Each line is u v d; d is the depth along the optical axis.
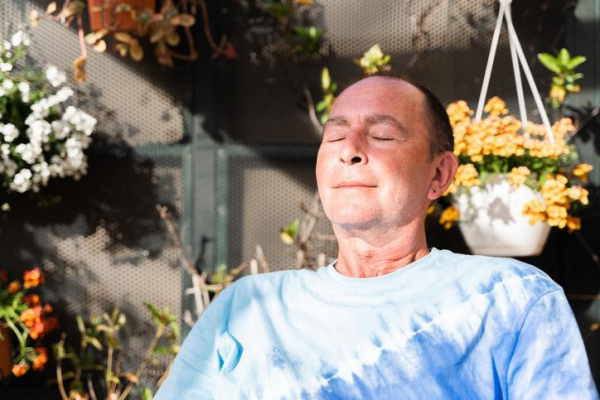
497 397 1.25
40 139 2.54
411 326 1.29
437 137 1.47
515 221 2.43
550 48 2.85
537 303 1.27
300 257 2.73
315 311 1.37
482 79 2.85
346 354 1.30
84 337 2.72
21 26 2.78
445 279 1.34
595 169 2.80
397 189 1.39
